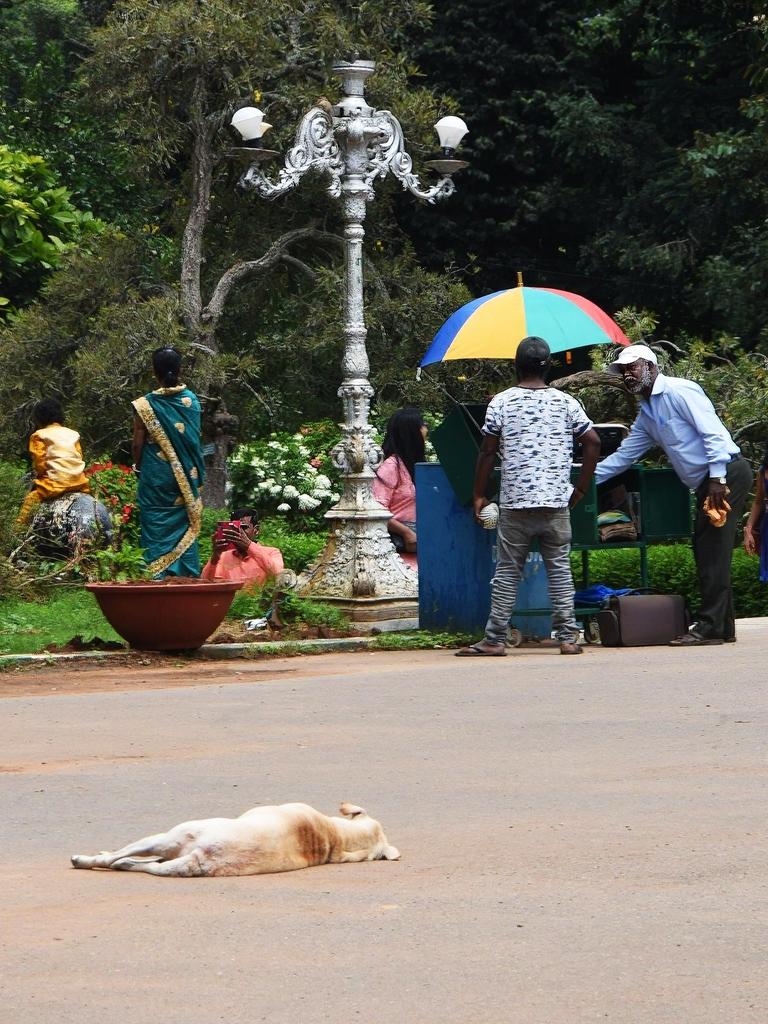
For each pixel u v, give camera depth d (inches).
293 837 227.1
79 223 1101.1
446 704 377.7
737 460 491.8
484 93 1253.7
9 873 225.1
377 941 188.9
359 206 611.2
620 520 519.2
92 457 901.2
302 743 328.2
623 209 1179.9
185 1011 164.9
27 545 629.3
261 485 788.6
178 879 221.3
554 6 1261.1
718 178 1043.9
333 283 951.6
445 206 1259.2
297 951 185.2
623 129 1210.0
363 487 583.5
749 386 792.3
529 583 503.2
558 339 591.2
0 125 1208.2
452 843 240.7
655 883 215.2
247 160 616.7
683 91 1215.6
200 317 930.1
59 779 292.4
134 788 283.1
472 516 524.1
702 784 280.8
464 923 196.4
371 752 316.8
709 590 490.6
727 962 179.9
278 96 952.3
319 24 948.6
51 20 1395.2
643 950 184.5
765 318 1042.7
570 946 186.2
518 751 315.9
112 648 494.3
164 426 553.6
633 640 492.1
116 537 682.2
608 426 542.3
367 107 616.7
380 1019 162.1
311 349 954.7
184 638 485.4
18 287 1061.8
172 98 949.2
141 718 363.9
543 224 1299.2
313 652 505.0
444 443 523.2
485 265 1289.4
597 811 260.8
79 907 205.3
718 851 232.5
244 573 565.3
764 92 1067.9
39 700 394.3
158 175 1018.7
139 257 989.8
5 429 928.9
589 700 378.0
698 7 1170.6
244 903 206.4
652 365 492.7
